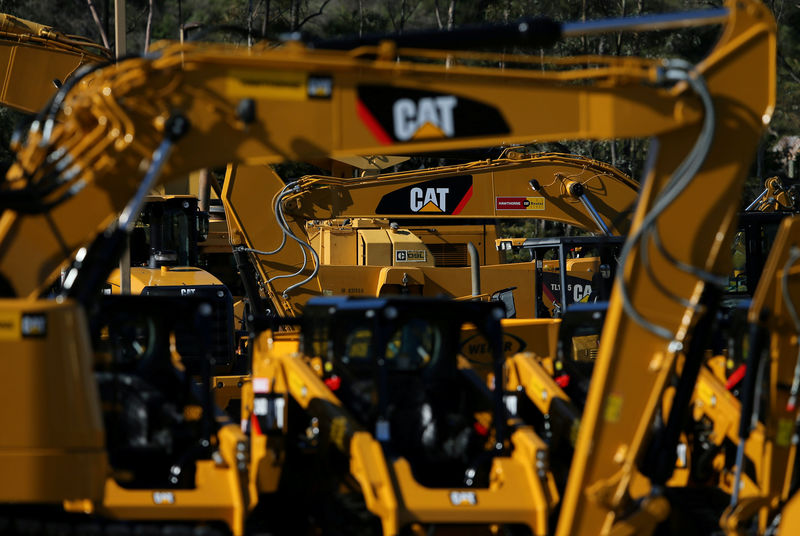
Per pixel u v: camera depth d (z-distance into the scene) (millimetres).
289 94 16688
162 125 16234
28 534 17000
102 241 18172
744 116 17234
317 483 19609
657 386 17344
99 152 16516
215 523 18562
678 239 17328
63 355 15641
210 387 18922
